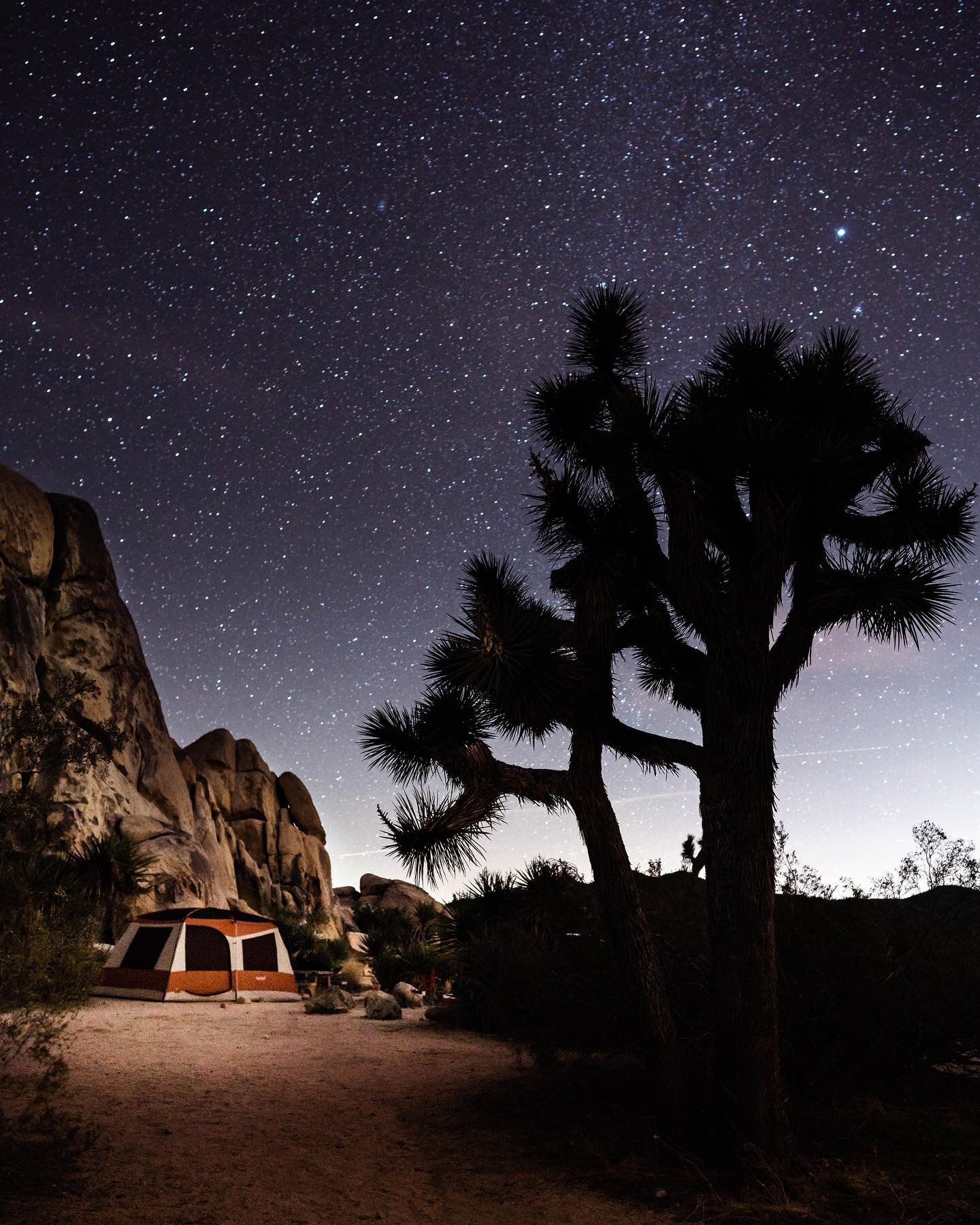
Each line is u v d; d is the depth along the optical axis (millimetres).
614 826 7129
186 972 18094
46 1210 4898
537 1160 6559
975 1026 8172
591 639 7328
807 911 8609
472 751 7281
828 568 7133
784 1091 7406
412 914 42875
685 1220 5270
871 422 7449
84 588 35812
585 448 8055
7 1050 7188
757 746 6645
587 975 9086
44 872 20578
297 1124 7508
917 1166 6309
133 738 34469
